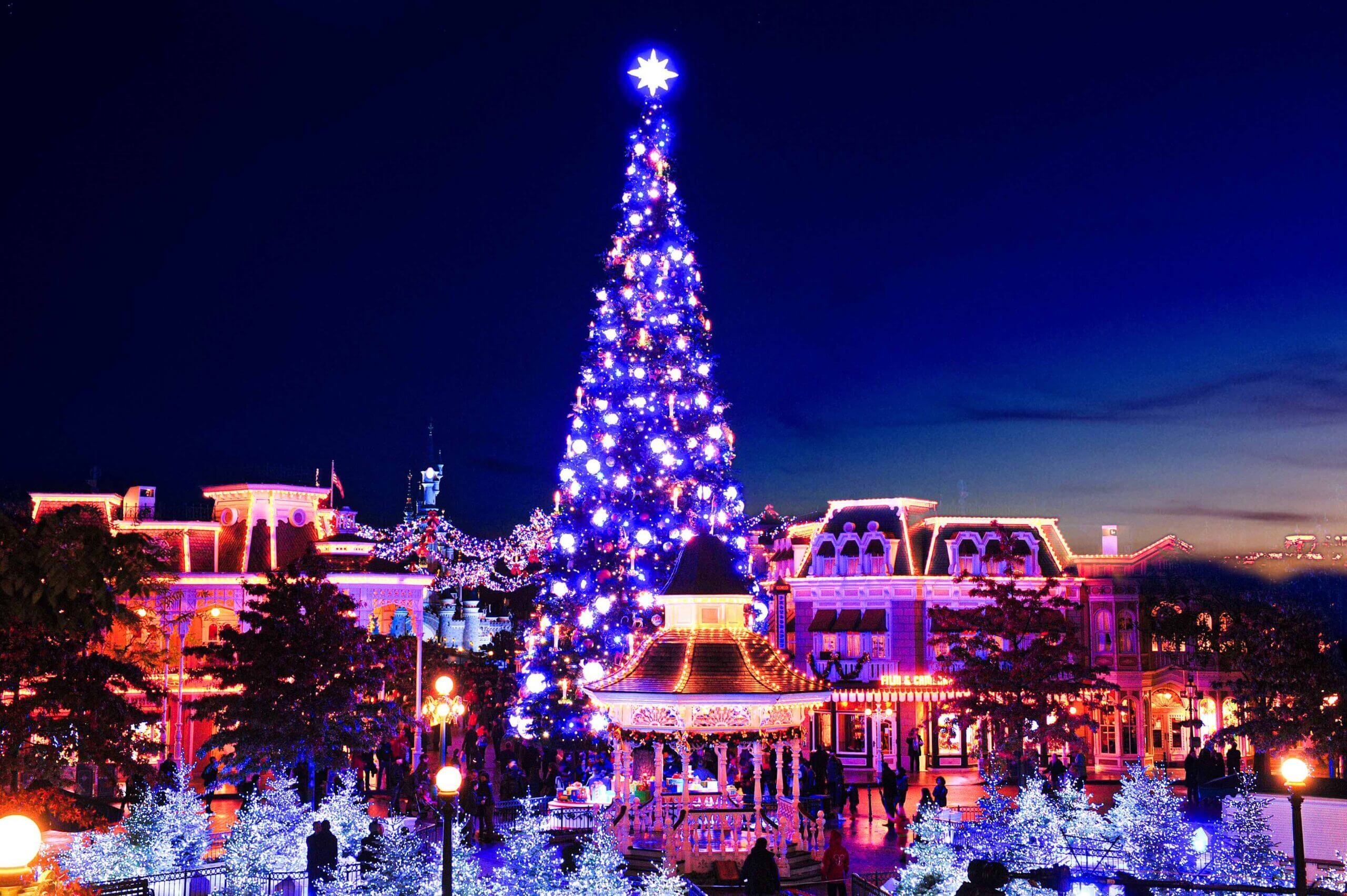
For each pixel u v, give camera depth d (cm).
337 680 3791
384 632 6316
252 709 3688
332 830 2859
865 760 5997
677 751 3172
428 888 2119
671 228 4366
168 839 2544
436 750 5009
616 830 3048
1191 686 6047
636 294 4325
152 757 4519
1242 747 5850
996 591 4875
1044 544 6278
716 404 4331
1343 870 2211
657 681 3112
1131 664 6119
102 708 2838
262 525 6138
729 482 4359
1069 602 5053
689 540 3375
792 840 3100
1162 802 2261
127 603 3581
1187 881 1814
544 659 4169
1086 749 4653
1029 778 3475
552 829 3192
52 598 1692
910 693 5912
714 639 3206
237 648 3756
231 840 2588
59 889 1306
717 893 2811
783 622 6769
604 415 4175
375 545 6481
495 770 5047
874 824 4112
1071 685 4706
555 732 4241
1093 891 1783
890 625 6191
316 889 2317
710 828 3023
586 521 4231
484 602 9138
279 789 2822
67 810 2575
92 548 1744
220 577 5875
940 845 2338
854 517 6469
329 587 3916
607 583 4125
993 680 4750
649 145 4416
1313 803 2734
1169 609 5975
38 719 2773
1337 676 3862
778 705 3094
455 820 2342
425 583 6303
